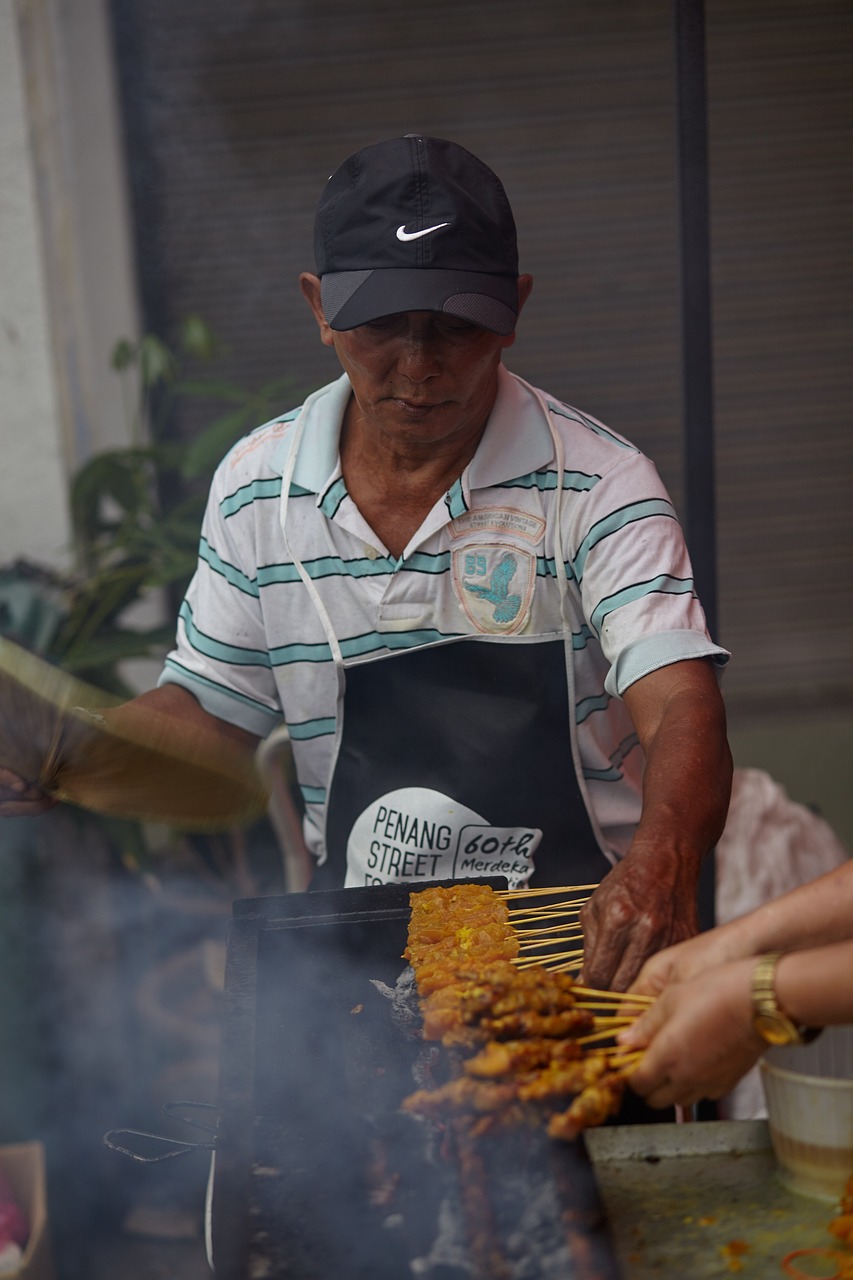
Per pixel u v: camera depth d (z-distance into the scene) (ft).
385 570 5.71
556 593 5.66
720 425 15.16
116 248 11.85
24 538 10.80
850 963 3.38
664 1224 3.55
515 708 5.76
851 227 14.52
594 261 14.11
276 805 6.70
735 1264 3.37
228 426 9.82
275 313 13.32
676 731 4.93
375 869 5.94
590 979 4.21
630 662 5.25
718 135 14.06
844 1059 3.79
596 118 13.57
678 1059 3.62
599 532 5.48
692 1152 3.84
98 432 11.83
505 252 5.16
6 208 10.27
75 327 11.19
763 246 14.52
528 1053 3.85
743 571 15.71
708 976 3.61
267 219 13.10
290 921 5.15
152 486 12.69
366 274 5.03
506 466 5.60
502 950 4.70
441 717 5.80
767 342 14.90
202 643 6.10
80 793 4.60
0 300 10.43
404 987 4.82
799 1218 3.55
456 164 5.18
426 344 5.07
